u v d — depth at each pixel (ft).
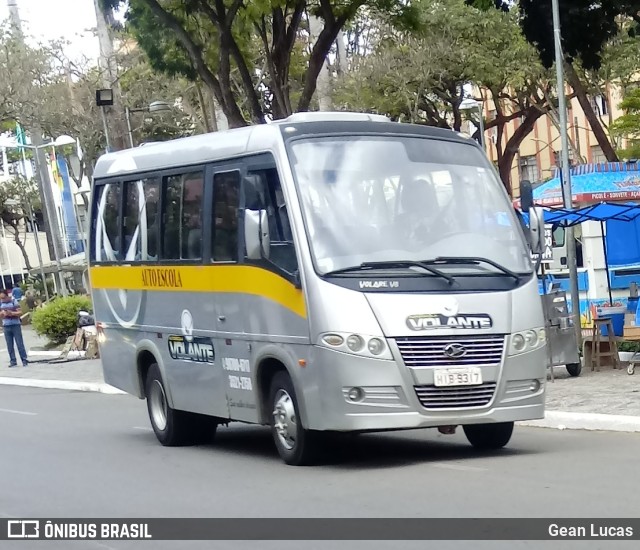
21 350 101.81
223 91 75.10
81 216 216.33
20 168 230.27
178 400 46.26
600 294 79.25
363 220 37.40
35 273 193.98
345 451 42.06
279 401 38.91
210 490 35.09
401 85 137.59
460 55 134.41
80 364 97.91
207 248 42.93
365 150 38.73
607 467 35.09
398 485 33.47
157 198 47.16
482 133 121.90
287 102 76.79
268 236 37.70
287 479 36.01
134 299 49.49
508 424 40.50
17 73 152.35
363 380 35.55
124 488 36.65
